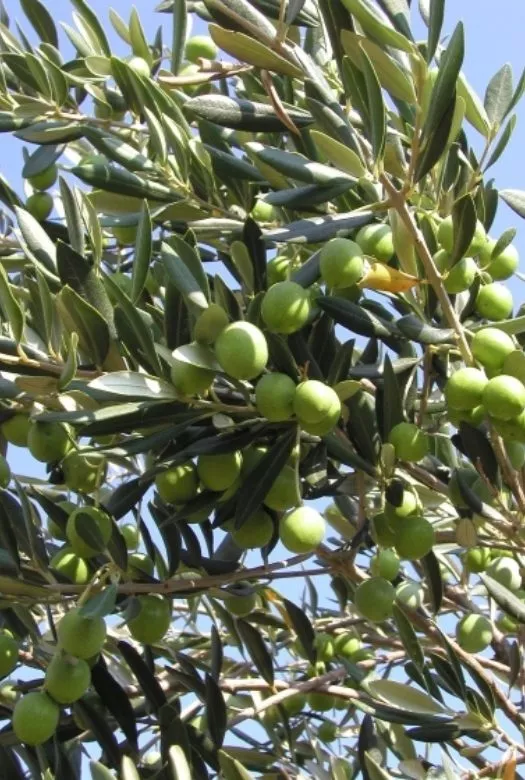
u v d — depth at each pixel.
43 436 1.08
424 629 1.14
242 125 1.11
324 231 1.06
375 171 1.05
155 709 1.10
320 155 1.15
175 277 1.03
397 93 1.06
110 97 1.25
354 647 1.29
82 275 1.04
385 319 1.15
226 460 1.05
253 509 1.04
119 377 1.00
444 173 1.16
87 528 1.04
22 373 1.02
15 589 1.06
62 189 1.08
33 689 1.11
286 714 1.25
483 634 1.20
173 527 1.10
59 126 1.21
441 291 1.06
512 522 1.09
